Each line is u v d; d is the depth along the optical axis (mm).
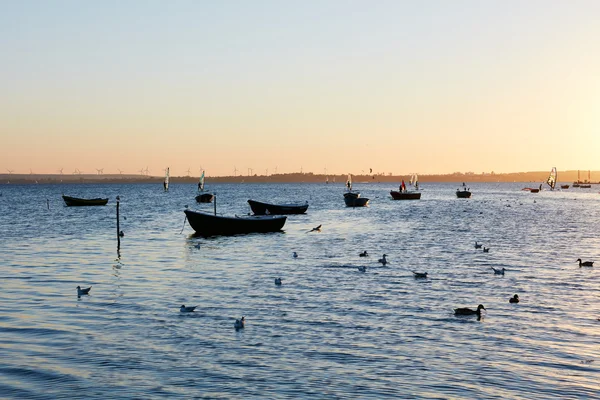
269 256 60812
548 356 27250
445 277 47156
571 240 77750
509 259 58125
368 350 28078
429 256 60281
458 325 32281
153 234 85438
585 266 53000
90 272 50625
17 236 82750
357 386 23875
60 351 28141
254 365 26188
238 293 40812
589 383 24156
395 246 69875
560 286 43469
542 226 101438
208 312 35281
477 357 27078
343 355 27375
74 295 40562
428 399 22672
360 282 44906
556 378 24688
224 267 53188
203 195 183875
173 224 104000
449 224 105250
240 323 31422
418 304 37250
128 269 52312
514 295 38344
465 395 23016
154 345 28953
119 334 30781
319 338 29922
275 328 31750
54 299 39219
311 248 67938
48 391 23625
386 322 32906
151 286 43781
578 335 30484
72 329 31719
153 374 25250
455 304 37281
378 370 25562
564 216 129625
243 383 24250
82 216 126250
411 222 109938
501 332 30953
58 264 55469
